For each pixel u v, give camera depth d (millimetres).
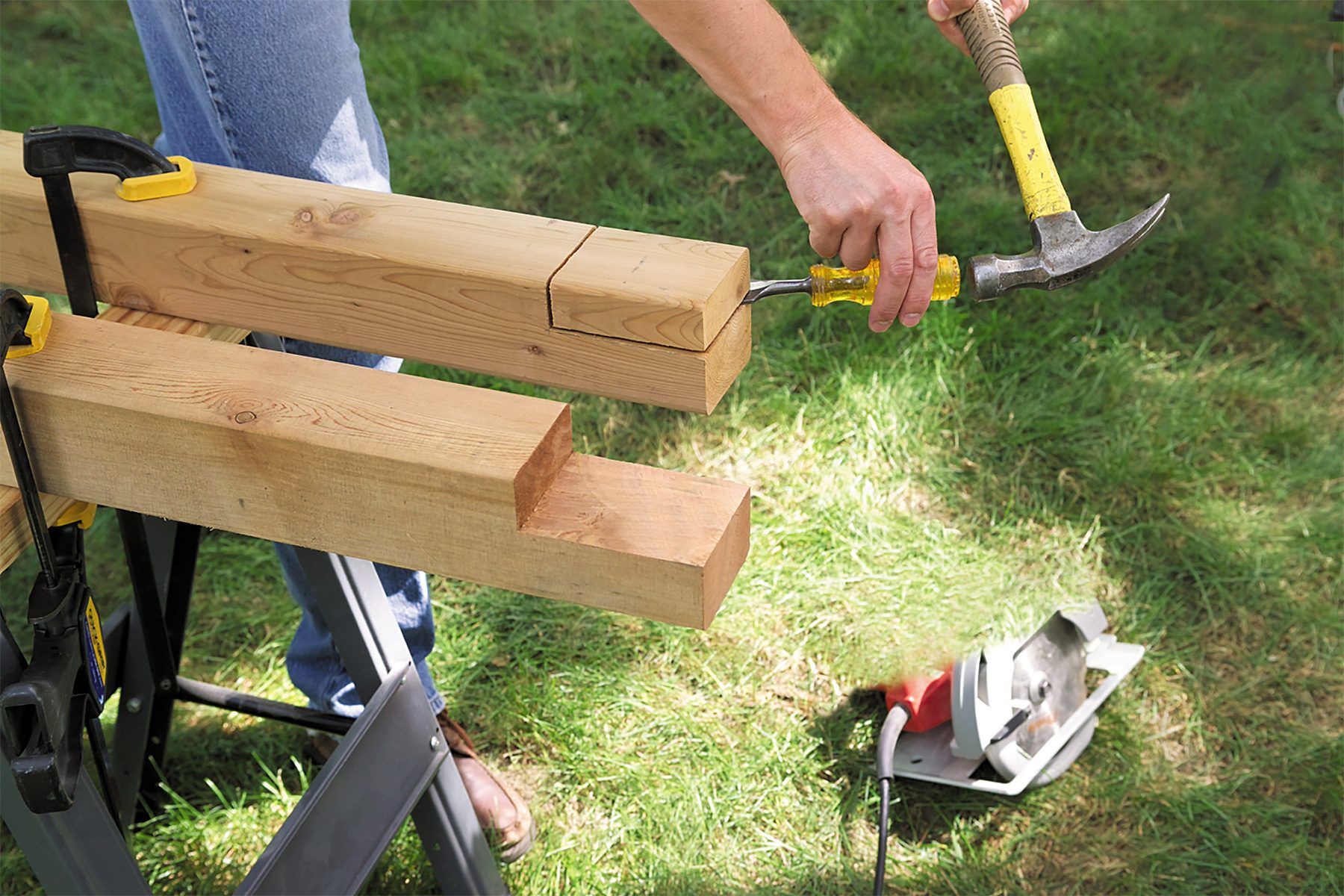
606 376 1067
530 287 1036
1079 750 1923
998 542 2285
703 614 941
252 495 1023
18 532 1083
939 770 1884
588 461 1026
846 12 3615
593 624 2168
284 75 1472
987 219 2912
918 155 3176
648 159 3180
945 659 1928
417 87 3441
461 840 1646
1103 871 1802
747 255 1077
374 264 1086
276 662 2127
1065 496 2381
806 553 2271
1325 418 2537
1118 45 3416
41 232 1204
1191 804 1878
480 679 2105
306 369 1049
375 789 1463
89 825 1181
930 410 2514
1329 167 3111
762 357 2637
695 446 2488
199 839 1834
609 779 1927
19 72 3531
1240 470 2410
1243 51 3334
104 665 1171
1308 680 2062
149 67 1595
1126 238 1145
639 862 1822
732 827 1862
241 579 2277
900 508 2369
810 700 2037
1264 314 2768
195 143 1616
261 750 1983
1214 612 2176
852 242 1120
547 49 3582
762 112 1111
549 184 3137
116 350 1072
